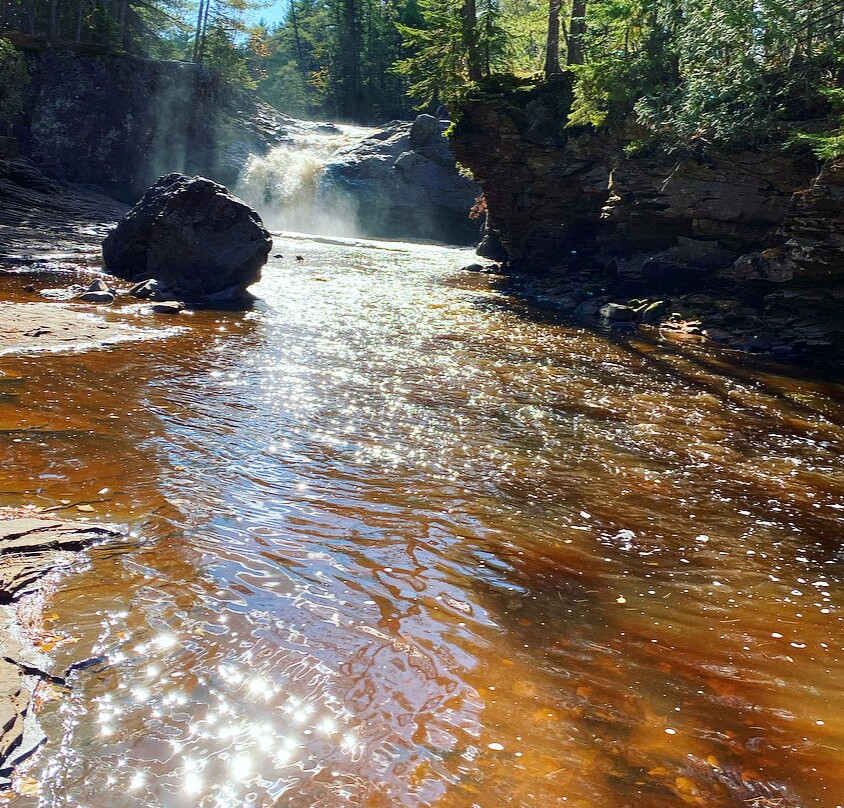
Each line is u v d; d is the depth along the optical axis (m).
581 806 3.21
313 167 53.75
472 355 13.76
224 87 56.09
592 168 25.98
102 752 3.24
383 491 7.00
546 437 9.29
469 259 33.94
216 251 17.72
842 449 9.88
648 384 12.77
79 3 55.81
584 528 6.64
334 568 5.31
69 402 8.78
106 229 31.09
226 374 10.93
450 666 4.24
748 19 18.61
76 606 4.39
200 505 6.19
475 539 6.12
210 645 4.14
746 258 18.06
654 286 21.97
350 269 26.31
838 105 17.09
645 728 3.84
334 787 3.19
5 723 3.22
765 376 14.20
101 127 47.97
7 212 31.12
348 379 11.25
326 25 103.81
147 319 14.45
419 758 3.42
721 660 4.63
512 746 3.58
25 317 12.90
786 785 3.47
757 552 6.43
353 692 3.88
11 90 42.69
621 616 5.11
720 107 19.12
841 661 4.73
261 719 3.58
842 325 16.34
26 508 5.70
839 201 15.57
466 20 34.72
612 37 25.12
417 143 55.53
